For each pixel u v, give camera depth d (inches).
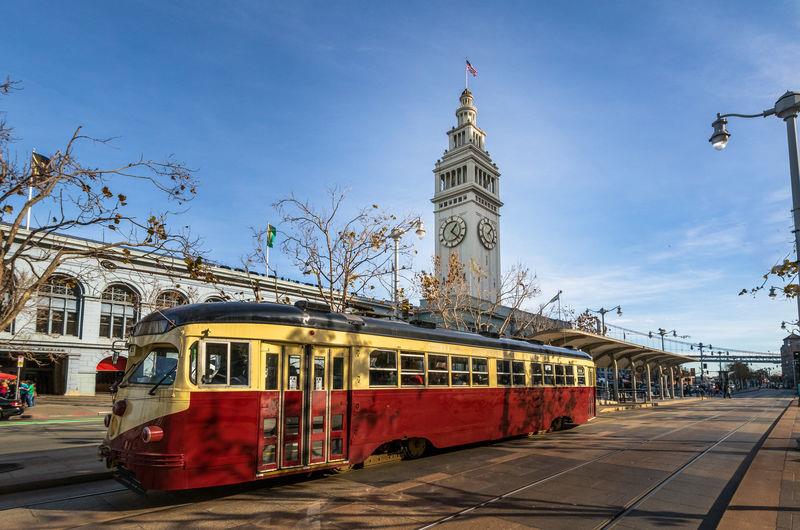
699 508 323.9
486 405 565.3
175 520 288.0
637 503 332.8
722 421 933.2
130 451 316.2
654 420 941.8
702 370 3284.9
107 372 1505.9
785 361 4296.3
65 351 1327.5
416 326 500.1
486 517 297.0
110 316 1405.0
